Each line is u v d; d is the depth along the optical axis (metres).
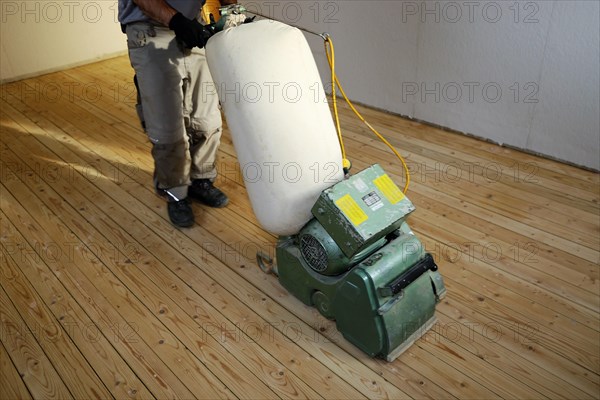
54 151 3.20
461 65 2.97
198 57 2.19
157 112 2.17
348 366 1.70
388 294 1.56
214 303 1.99
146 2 1.83
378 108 3.58
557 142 2.75
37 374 1.71
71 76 4.55
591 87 2.50
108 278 2.13
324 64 3.77
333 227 1.61
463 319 1.85
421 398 1.58
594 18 2.36
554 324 1.81
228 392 1.63
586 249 2.16
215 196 2.57
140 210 2.59
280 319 1.91
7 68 4.44
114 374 1.71
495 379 1.63
